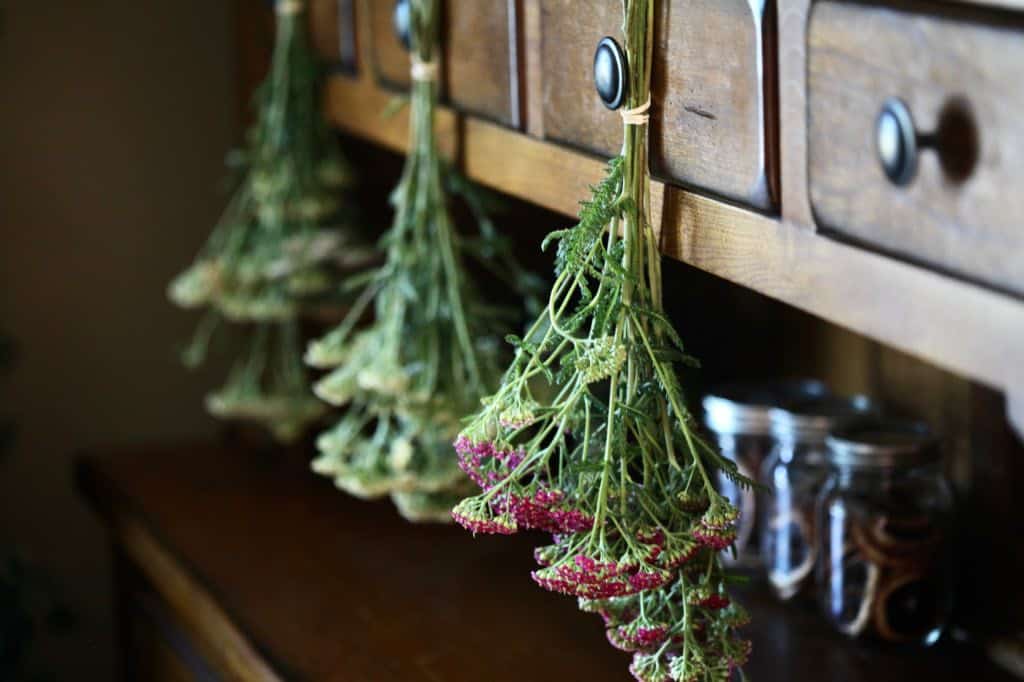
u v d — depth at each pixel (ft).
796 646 4.61
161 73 6.47
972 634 4.71
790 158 3.69
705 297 5.31
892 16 3.45
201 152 6.57
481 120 4.68
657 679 3.85
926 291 3.43
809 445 4.75
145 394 6.64
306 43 5.58
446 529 5.41
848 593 4.56
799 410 4.84
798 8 3.63
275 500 5.68
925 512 4.53
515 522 3.81
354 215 5.92
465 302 4.82
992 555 4.67
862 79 3.52
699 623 3.94
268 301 5.71
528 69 4.44
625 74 3.87
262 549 5.31
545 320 4.77
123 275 6.54
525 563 5.17
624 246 3.89
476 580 5.07
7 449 6.42
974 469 4.74
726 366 5.43
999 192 3.31
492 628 4.80
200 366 6.69
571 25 4.24
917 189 3.43
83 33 6.35
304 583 5.09
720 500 3.79
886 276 3.50
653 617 3.93
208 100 6.55
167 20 6.45
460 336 4.73
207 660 5.17
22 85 6.30
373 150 5.93
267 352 6.26
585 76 4.21
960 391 4.78
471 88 4.70
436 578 5.09
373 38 5.22
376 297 5.78
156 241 6.56
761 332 5.43
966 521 4.75
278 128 5.58
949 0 3.35
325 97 5.57
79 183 6.42
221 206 6.62
